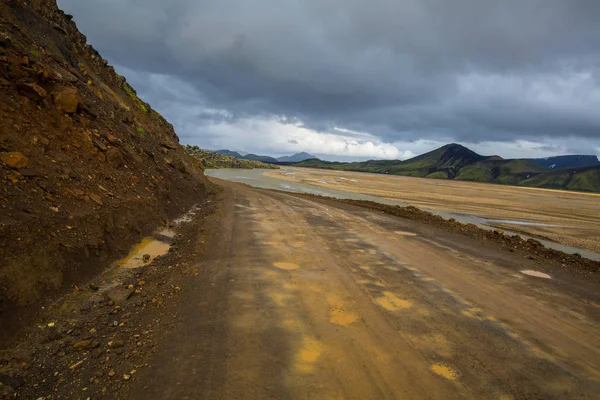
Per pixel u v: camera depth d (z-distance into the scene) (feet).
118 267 21.03
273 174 234.79
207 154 307.78
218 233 31.94
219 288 18.63
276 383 10.96
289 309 16.56
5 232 15.03
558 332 15.49
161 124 81.87
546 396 10.96
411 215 53.21
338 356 12.72
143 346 12.67
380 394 10.71
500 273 24.06
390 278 21.80
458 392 10.94
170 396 10.04
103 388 10.23
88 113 35.50
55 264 16.58
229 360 12.06
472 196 151.64
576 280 23.32
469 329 15.33
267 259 24.63
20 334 12.61
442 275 22.97
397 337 14.32
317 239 32.17
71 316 14.61
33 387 10.15
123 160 36.19
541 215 93.97
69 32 55.62
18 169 20.59
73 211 21.17
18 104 26.14
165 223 33.73
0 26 32.45
